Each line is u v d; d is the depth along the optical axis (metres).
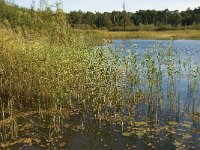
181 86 16.09
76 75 12.70
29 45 13.77
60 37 17.02
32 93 12.94
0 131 10.43
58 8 18.12
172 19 103.06
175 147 9.38
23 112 12.12
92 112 12.26
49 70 12.30
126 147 9.42
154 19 105.56
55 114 11.60
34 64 12.91
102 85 12.28
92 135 10.27
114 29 77.38
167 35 67.75
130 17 99.06
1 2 27.28
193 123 11.27
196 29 82.19
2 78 13.22
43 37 16.83
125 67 13.10
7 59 13.24
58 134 10.30
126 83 13.34
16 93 13.01
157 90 13.12
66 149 9.27
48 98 12.80
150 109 12.73
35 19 22.39
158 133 10.41
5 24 23.23
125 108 12.82
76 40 15.46
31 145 9.52
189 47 37.22
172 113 12.27
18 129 10.64
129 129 10.75
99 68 12.31
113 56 12.60
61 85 12.02
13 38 14.45
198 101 13.69
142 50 29.44
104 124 11.17
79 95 13.04
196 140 9.83
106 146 9.48
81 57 12.85
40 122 11.25
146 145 9.54
